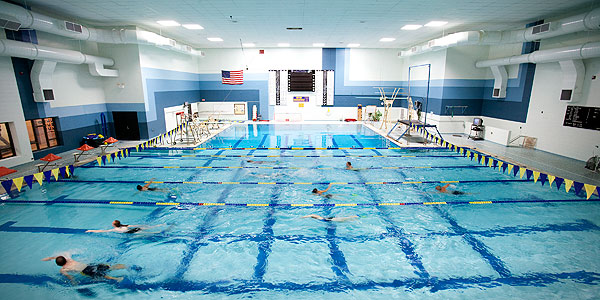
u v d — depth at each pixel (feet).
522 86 35.50
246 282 12.42
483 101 43.45
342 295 11.65
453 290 11.86
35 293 11.72
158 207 19.19
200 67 55.83
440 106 43.78
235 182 23.56
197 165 27.96
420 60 49.57
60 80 31.01
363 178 24.43
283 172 25.90
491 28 36.17
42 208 18.92
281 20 32.07
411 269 13.19
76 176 24.81
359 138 41.04
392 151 33.27
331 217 17.93
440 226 16.84
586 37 27.43
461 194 21.11
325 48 55.62
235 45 52.03
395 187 22.48
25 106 27.58
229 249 14.74
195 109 54.70
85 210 18.66
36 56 25.81
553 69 31.17
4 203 19.54
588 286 12.00
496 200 20.12
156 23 33.45
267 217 17.93
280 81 56.90
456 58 42.09
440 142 35.40
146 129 38.50
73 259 13.82
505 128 38.70
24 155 27.32
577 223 16.99
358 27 35.81
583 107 28.07
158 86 41.22
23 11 22.56
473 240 15.40
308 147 35.22
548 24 27.73
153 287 12.09
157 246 14.94
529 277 12.58
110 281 12.41
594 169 25.08
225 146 35.81
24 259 13.78
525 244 15.01
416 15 29.76
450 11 27.99
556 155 30.99
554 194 20.95
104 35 31.58
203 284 12.27
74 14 29.01
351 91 57.62
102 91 37.29
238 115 57.82
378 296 11.57
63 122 31.63
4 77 25.39
